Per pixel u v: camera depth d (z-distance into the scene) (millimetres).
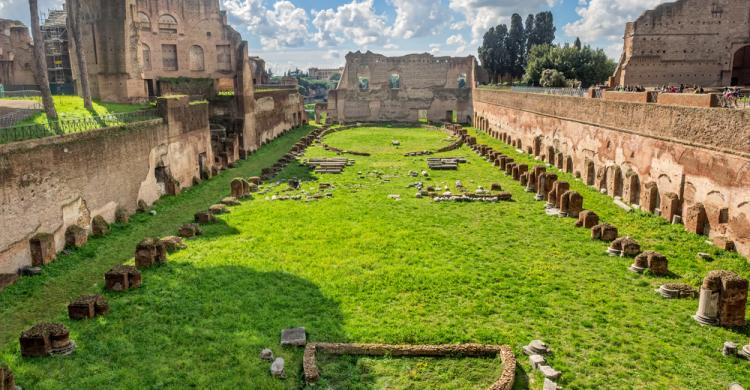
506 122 53000
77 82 45844
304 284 17109
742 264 18453
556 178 28312
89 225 22031
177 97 31516
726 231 20031
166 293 16219
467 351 13109
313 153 47094
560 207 25609
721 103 21797
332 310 15297
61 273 18172
